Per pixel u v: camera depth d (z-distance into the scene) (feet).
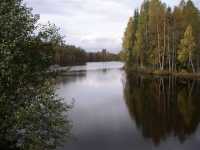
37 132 38.96
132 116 82.33
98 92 130.00
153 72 211.00
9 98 37.14
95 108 93.35
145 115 83.41
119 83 164.66
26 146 37.99
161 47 214.69
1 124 36.63
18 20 38.01
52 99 41.75
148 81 167.63
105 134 65.62
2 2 37.19
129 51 276.62
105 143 59.67
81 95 120.88
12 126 37.70
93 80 186.60
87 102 104.01
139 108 93.09
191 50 189.67
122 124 73.67
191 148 57.16
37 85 40.73
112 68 347.36
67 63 449.06
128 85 153.17
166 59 219.20
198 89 128.88
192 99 105.50
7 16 36.68
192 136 64.28
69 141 60.59
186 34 191.42
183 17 217.36
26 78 39.22
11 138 39.06
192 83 150.00
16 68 37.47
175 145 58.95
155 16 221.25
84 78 203.31
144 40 238.27
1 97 35.12
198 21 219.00
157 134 65.57
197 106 93.25
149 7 233.35
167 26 216.13
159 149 56.70
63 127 43.50
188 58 201.16
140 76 201.05
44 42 41.47
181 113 84.74
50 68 43.37
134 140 61.87
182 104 97.40
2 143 40.91
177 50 207.51
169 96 113.70
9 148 40.55
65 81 182.70
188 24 212.23
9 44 35.83
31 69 40.42
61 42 42.45
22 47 38.99
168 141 61.36
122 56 311.47
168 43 208.13
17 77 37.88
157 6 225.15
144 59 240.12
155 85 148.15
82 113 85.97
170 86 142.10
